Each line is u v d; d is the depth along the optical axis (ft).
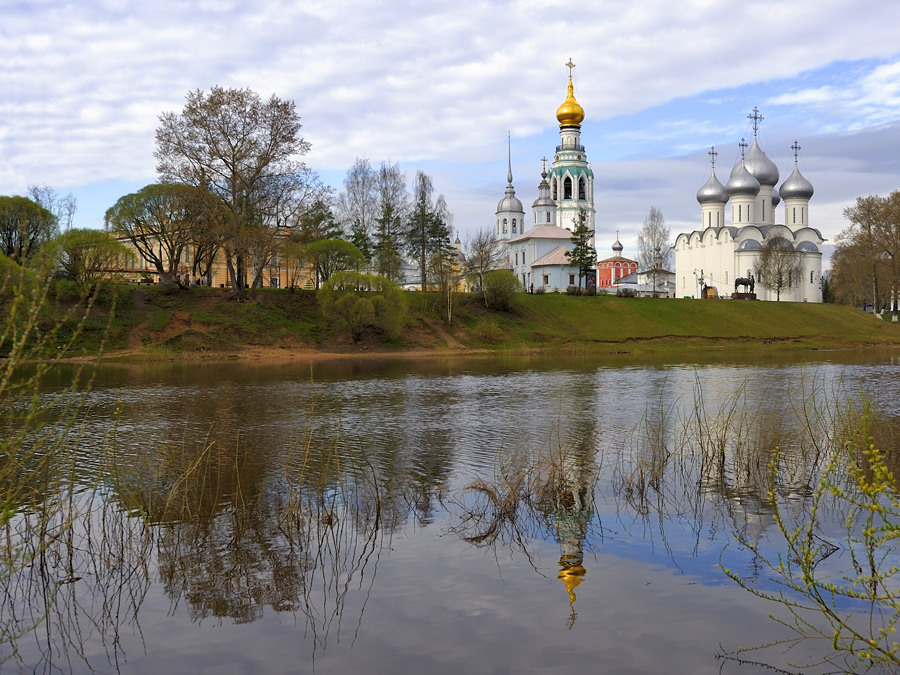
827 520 45.03
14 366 23.80
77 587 36.40
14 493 26.76
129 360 170.81
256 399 104.06
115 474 50.14
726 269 388.37
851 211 341.41
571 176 433.48
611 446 68.59
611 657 28.73
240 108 196.44
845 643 29.45
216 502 49.49
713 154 406.21
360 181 293.43
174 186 207.92
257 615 33.04
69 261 162.61
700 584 35.73
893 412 85.66
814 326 299.79
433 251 288.30
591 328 259.80
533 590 35.19
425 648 29.63
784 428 75.56
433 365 173.27
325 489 52.49
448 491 52.54
